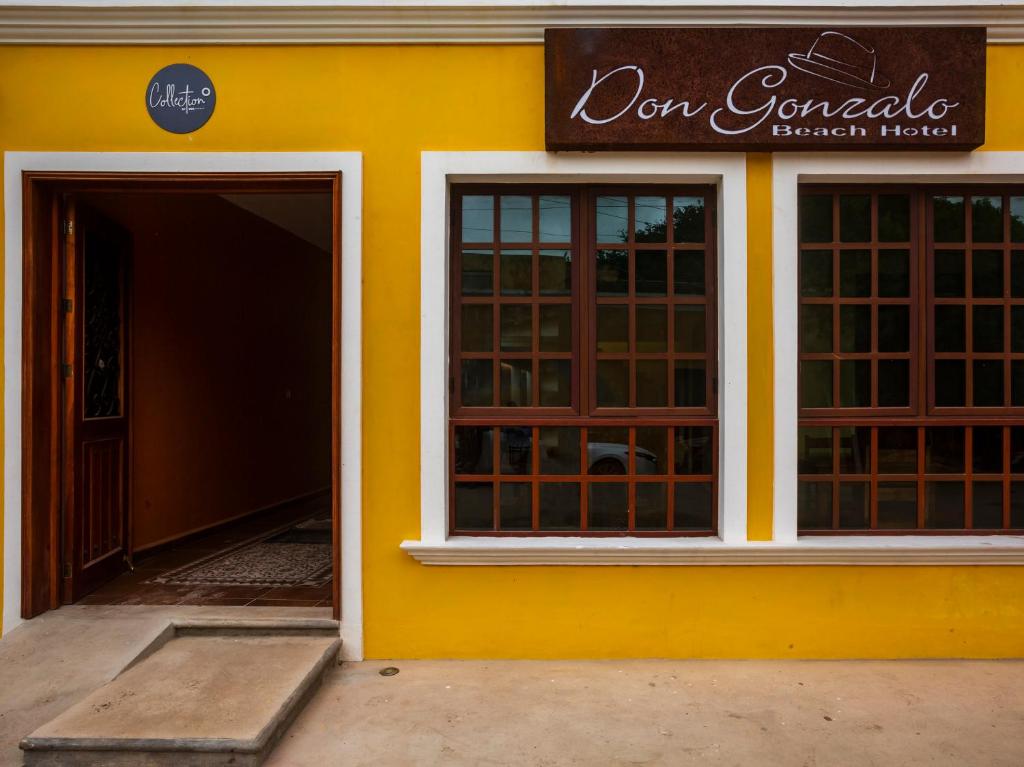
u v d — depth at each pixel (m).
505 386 3.84
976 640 3.69
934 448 3.82
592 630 3.68
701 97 3.54
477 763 2.72
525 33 3.64
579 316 3.82
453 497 3.81
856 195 3.84
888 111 3.54
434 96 3.69
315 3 3.57
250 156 3.67
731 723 3.01
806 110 3.54
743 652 3.69
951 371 3.83
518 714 3.09
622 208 3.85
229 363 6.30
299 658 3.40
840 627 3.68
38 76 3.67
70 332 3.95
